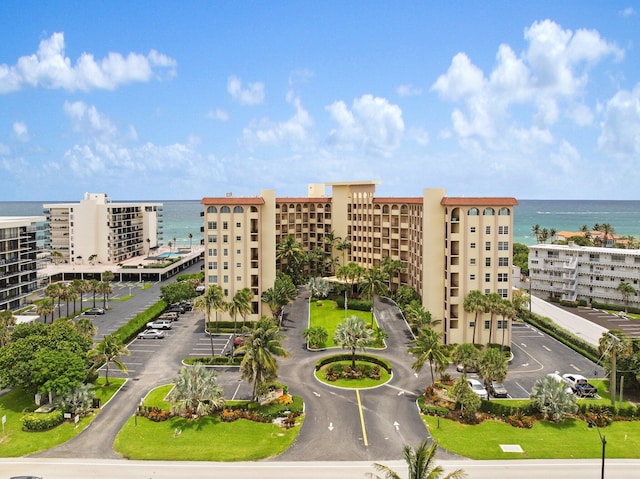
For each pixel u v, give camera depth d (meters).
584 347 87.00
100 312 113.69
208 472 49.06
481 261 89.19
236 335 93.94
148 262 172.25
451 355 68.56
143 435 55.88
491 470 49.78
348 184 135.12
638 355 66.12
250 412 60.31
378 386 70.94
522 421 59.25
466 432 57.62
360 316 105.00
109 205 170.38
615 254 124.06
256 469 49.69
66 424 58.56
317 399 66.44
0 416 60.94
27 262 119.81
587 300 128.75
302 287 132.38
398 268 116.00
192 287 116.31
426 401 65.25
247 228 100.00
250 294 92.38
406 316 100.62
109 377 73.12
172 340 92.50
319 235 146.00
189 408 60.28
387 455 52.47
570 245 135.50
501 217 89.25
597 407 62.06
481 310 84.44
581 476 49.00
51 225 172.62
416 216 108.88
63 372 60.50
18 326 72.00
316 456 52.22
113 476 48.16
